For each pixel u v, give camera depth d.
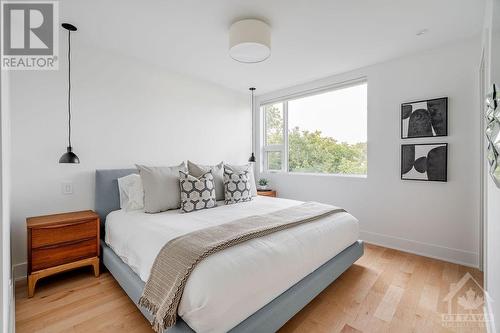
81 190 2.56
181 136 3.45
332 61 3.05
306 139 4.06
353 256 2.29
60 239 2.09
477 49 2.46
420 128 2.80
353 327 1.63
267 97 4.42
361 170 3.43
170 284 1.32
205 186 2.62
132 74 2.95
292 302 1.54
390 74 3.02
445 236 2.69
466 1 1.90
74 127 2.52
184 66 3.19
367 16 2.10
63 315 1.73
